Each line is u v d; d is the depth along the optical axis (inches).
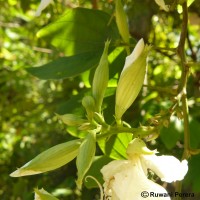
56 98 16.2
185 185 9.2
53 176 14.1
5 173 16.7
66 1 13.0
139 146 5.7
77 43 8.3
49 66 8.3
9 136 19.6
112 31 8.1
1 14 18.2
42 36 8.3
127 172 5.6
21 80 17.9
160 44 13.2
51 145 15.0
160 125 6.1
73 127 7.4
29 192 13.8
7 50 18.1
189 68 7.2
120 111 6.0
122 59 7.9
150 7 11.3
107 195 5.7
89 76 8.3
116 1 7.2
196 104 11.0
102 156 7.5
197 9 10.7
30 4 14.1
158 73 13.1
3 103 18.6
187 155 6.6
